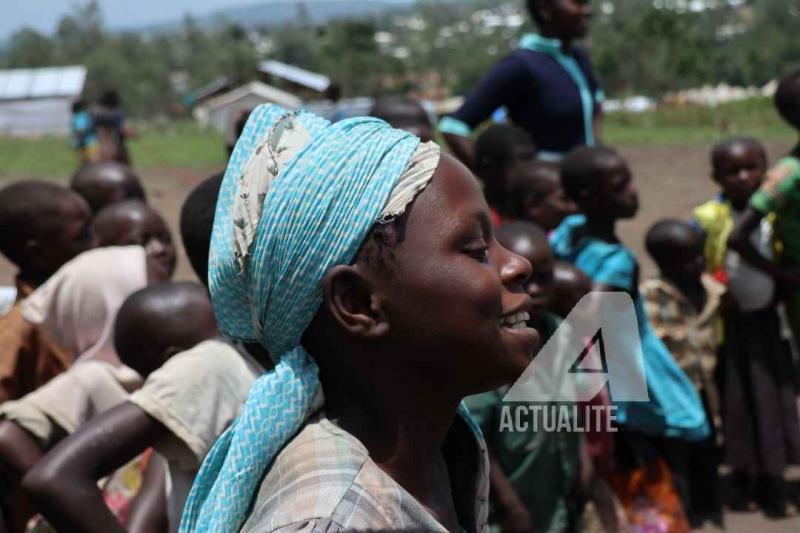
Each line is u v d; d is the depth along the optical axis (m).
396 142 1.25
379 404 1.29
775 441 4.66
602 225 3.95
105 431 2.12
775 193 4.52
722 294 4.65
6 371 2.89
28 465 2.45
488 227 1.30
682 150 17.34
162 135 31.06
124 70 67.00
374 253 1.24
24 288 3.44
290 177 1.25
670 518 3.44
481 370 1.27
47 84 42.94
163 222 3.77
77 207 3.43
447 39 132.00
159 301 2.50
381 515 1.21
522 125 5.14
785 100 4.57
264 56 104.50
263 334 1.33
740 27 103.94
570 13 5.00
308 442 1.25
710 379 4.49
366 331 1.26
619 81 41.69
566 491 3.07
